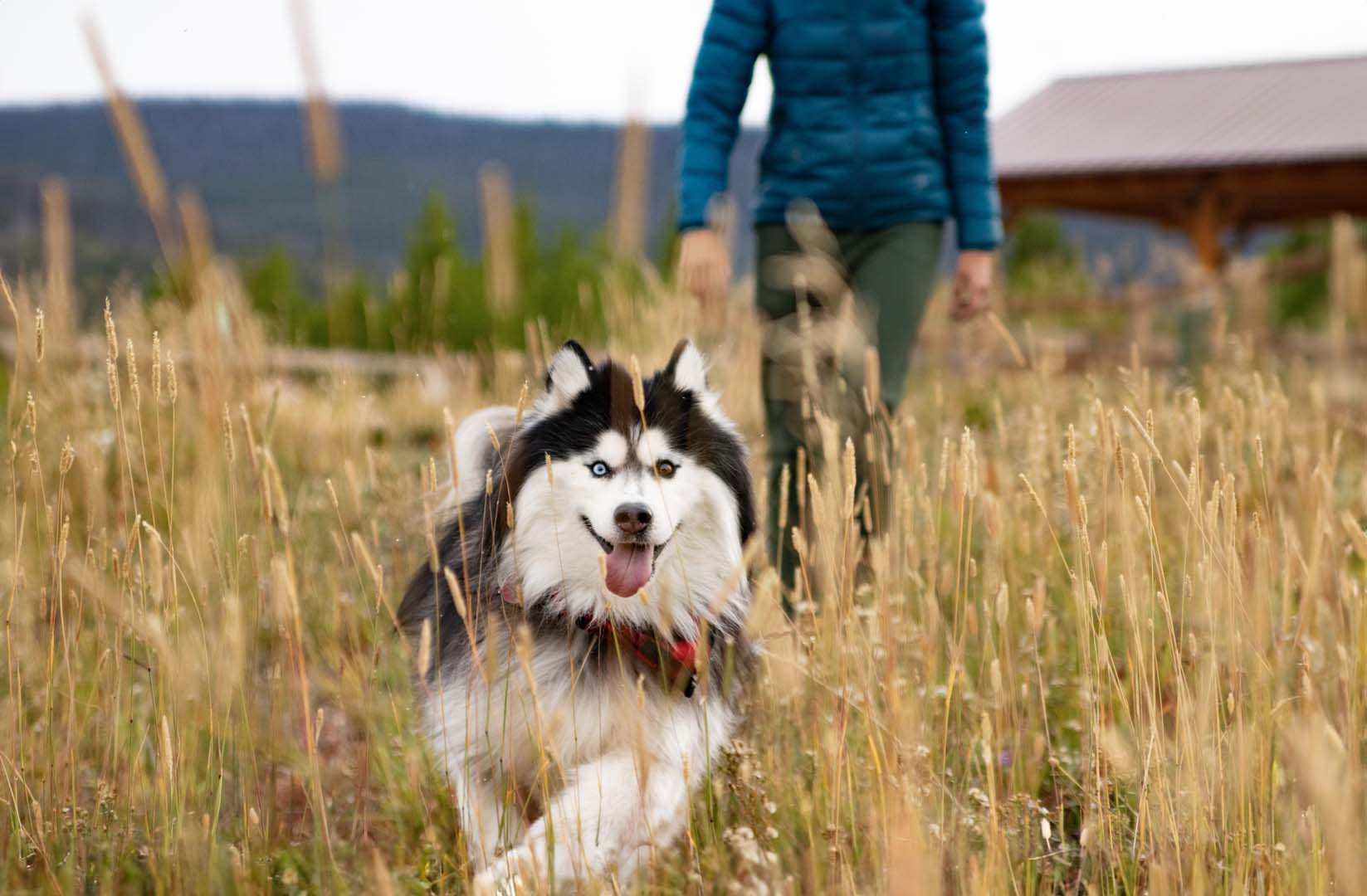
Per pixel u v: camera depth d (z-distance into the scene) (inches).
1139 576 105.2
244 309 174.6
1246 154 571.5
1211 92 680.4
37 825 90.4
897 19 141.1
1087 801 94.8
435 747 109.6
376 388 250.4
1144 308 394.0
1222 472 96.5
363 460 182.9
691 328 183.9
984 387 224.5
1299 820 82.3
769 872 85.9
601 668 105.1
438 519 124.0
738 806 103.9
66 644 95.4
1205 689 87.5
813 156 144.4
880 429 137.9
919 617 128.6
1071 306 411.8
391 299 256.7
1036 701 117.6
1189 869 87.1
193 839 88.5
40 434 152.0
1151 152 600.7
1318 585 106.2
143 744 100.0
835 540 100.3
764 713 116.4
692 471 116.2
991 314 147.9
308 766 99.0
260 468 95.9
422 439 225.0
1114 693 108.9
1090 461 130.4
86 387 171.8
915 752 93.3
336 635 112.4
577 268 469.1
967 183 147.7
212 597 111.9
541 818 92.1
